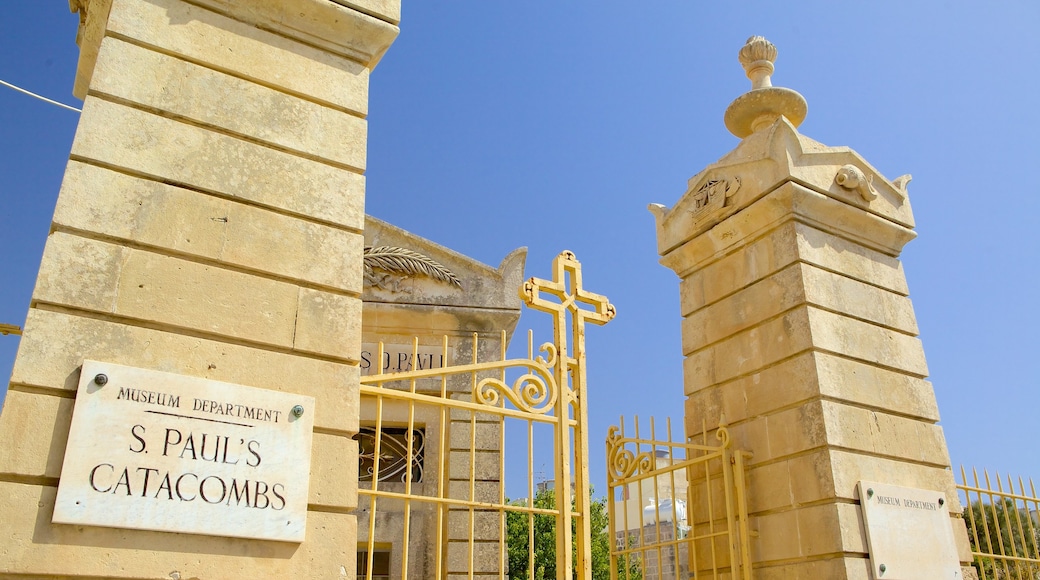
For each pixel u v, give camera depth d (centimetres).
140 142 427
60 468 352
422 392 1002
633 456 703
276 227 454
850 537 602
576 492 532
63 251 386
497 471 988
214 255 427
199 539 374
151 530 361
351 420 439
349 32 523
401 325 1032
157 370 389
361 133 511
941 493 686
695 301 783
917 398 715
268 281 441
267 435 406
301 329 440
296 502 402
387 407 982
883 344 712
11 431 348
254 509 388
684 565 1602
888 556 613
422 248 1079
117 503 356
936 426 721
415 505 955
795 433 650
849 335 688
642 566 657
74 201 397
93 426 363
